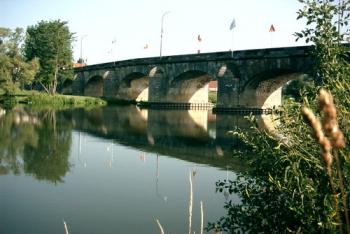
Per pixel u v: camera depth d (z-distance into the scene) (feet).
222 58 197.16
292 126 24.38
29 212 42.04
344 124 18.63
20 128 115.34
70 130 115.85
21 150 79.51
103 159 73.15
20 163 67.31
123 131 118.01
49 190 51.11
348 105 21.58
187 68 222.07
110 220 40.06
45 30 277.64
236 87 189.88
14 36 220.64
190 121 155.12
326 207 19.04
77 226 38.04
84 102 253.65
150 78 248.73
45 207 43.93
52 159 71.72
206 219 40.16
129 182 56.08
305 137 23.00
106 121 145.59
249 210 28.09
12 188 51.47
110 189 52.16
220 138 106.83
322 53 26.50
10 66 213.46
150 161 72.28
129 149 85.51
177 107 247.29
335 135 5.74
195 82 251.39
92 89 343.67
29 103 240.12
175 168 66.33
